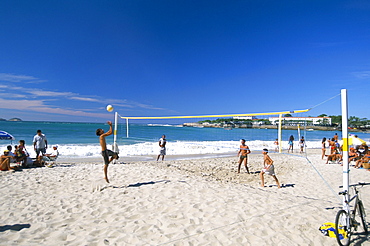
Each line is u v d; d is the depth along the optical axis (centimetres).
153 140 2367
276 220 379
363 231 362
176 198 480
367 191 609
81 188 554
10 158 777
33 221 368
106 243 301
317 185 683
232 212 407
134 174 703
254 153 1609
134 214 398
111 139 2445
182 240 311
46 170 763
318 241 318
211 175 820
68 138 2383
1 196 482
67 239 313
